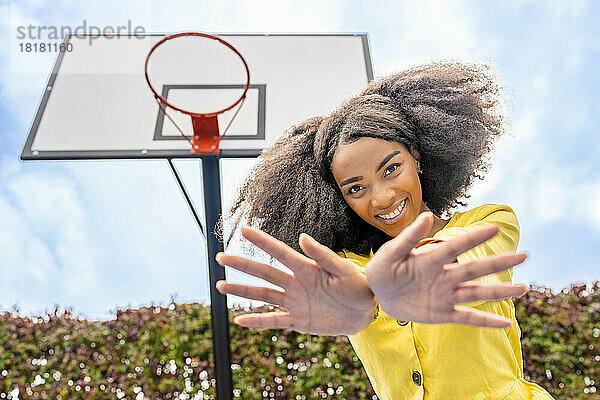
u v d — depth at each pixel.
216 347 2.66
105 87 2.99
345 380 3.62
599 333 3.65
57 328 3.79
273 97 2.96
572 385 3.58
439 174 1.65
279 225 1.69
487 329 1.51
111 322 3.80
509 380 1.51
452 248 1.03
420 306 1.07
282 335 3.71
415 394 1.53
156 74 3.06
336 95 2.97
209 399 3.67
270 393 3.62
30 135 2.80
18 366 3.71
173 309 3.81
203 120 2.70
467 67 1.66
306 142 1.66
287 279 1.15
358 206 1.52
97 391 3.69
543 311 3.70
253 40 3.23
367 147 1.50
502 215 1.52
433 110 1.59
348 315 1.15
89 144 2.77
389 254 1.07
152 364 3.72
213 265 2.62
